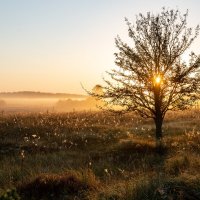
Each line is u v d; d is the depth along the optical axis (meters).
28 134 25.77
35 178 12.84
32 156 18.67
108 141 22.95
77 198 11.28
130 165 15.74
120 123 33.56
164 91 20.78
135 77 20.72
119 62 20.56
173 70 20.31
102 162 16.45
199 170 12.43
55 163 16.84
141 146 18.69
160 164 15.28
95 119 34.78
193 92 19.98
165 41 20.28
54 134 24.47
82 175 13.21
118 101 20.81
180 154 15.80
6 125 28.62
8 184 12.92
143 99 20.81
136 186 10.41
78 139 23.42
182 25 20.41
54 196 11.77
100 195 10.72
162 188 10.04
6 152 19.92
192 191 9.95
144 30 20.59
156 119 21.14
